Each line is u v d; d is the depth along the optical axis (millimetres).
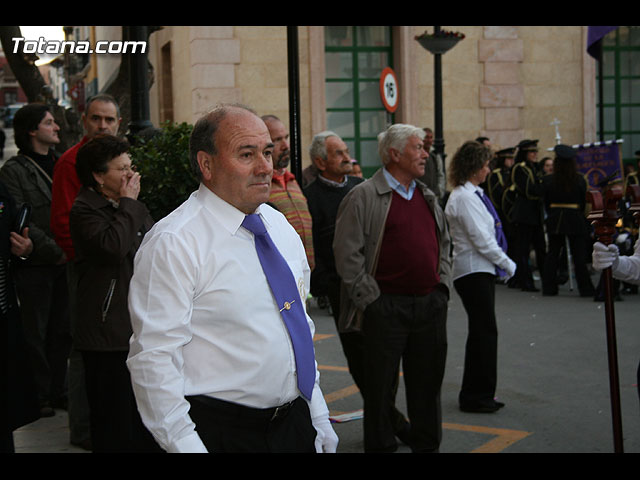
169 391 2271
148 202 4492
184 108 15031
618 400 3879
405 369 4547
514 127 15578
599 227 3873
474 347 5684
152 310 2312
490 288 5656
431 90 15258
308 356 2547
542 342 7934
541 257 11938
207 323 2383
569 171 10648
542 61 15641
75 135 9648
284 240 2637
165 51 16578
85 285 4055
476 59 15391
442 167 10695
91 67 22969
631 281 3986
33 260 5664
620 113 16250
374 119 15305
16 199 5715
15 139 5855
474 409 5715
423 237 4438
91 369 4074
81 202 4070
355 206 4418
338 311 4953
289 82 5613
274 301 2475
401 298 4410
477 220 5566
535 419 5531
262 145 2436
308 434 2588
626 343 7832
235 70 14172
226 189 2424
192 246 2365
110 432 4035
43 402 5758
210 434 2385
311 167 8695
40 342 5758
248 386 2408
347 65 15125
